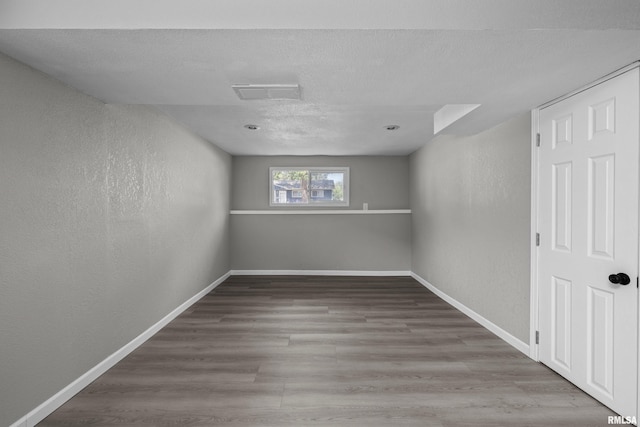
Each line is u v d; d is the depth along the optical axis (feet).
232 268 21.93
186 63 6.41
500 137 11.12
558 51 5.97
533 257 9.46
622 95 6.72
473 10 5.23
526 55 6.11
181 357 9.83
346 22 5.19
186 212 14.48
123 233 9.83
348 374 8.82
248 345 10.71
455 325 12.57
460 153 14.21
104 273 8.96
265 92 7.87
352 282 19.93
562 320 8.47
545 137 8.97
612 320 7.02
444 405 7.40
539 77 7.12
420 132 15.71
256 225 21.91
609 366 7.11
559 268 8.54
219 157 19.13
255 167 22.04
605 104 7.11
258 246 21.98
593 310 7.50
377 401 7.56
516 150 10.25
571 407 7.28
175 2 5.20
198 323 12.77
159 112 12.03
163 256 12.35
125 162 9.92
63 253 7.52
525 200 9.85
